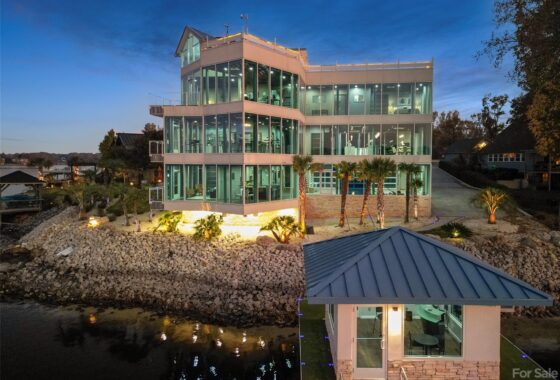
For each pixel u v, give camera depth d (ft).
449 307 37.22
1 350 61.36
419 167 113.29
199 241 94.94
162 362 57.57
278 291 76.89
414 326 37.29
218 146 100.94
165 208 107.34
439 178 172.86
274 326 67.31
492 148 173.17
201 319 70.64
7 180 155.22
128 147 191.42
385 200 118.73
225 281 80.74
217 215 107.65
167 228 103.81
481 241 87.81
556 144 96.58
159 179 178.40
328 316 47.70
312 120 122.72
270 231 99.35
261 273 81.30
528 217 106.83
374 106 119.96
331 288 35.29
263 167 101.30
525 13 83.35
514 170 155.94
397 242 40.93
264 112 101.09
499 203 100.22
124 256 95.30
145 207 121.29
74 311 75.77
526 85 89.25
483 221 104.17
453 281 35.47
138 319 71.56
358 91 120.88
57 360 58.44
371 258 38.83
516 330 63.16
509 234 91.91
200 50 104.47
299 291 76.33
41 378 53.98
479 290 34.37
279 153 106.22
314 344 46.42
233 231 101.09
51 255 105.29
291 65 109.09
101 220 121.08
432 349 37.06
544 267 80.48
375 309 37.37
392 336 37.01
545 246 86.02
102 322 70.74
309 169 100.37
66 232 116.47
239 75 96.68
